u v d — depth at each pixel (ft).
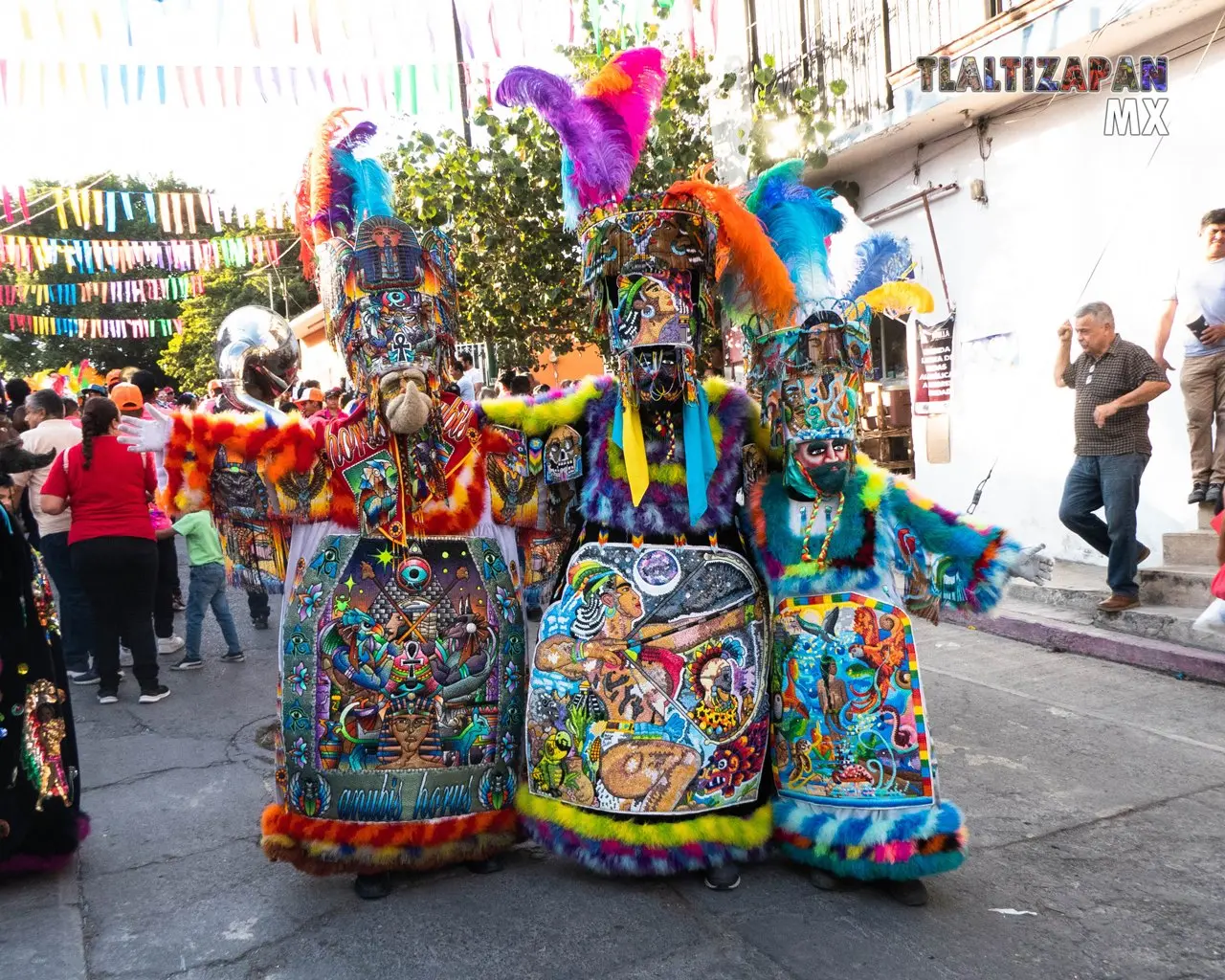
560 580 9.86
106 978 8.30
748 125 25.95
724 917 8.92
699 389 9.59
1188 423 19.66
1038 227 24.14
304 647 9.34
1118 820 11.10
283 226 34.88
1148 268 21.63
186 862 10.71
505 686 9.75
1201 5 19.36
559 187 22.21
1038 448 24.63
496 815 9.70
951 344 27.04
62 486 16.78
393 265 9.31
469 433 9.76
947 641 20.17
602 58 19.92
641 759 9.14
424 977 8.10
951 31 25.34
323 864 9.32
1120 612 18.79
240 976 8.26
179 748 14.90
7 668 9.98
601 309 9.82
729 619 9.37
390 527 9.35
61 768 10.37
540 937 8.66
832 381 9.27
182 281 45.37
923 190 27.12
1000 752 13.50
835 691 9.16
